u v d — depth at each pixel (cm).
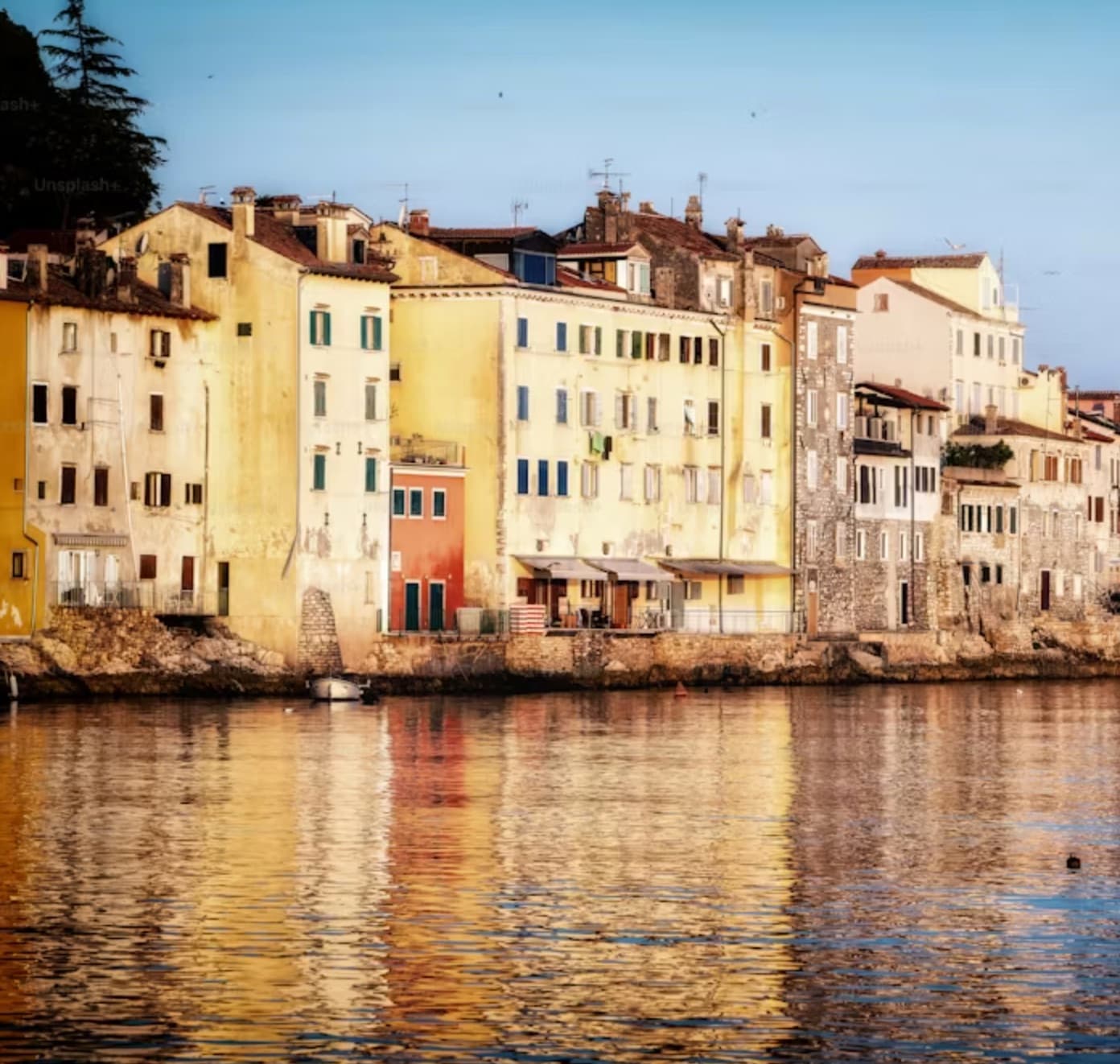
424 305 14762
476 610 14238
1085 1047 4988
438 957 5628
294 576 13388
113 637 12606
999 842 7506
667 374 15850
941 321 19425
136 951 5653
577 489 15188
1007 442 19425
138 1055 4866
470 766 9531
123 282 13150
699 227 17338
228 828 7550
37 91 17250
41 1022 5056
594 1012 5194
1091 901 6384
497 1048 4947
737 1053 4934
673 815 8050
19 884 6469
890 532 17800
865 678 16612
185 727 10981
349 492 13738
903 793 8894
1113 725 12625
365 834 7469
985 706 14312
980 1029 5100
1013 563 19325
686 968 5553
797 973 5522
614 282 15738
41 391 12612
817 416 16975
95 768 9150
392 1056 4891
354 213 15425
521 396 14762
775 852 7200
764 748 10712
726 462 16250
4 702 12025
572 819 7919
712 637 15475
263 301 13500
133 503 13088
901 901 6362
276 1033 5009
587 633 14600
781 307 16750
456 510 14550
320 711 12156
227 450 13562
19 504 12488
